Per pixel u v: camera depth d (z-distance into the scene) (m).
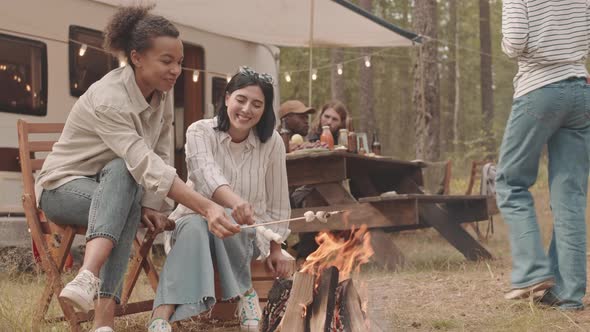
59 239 3.72
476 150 22.27
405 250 7.88
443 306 4.25
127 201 3.15
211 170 3.55
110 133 3.21
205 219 3.40
